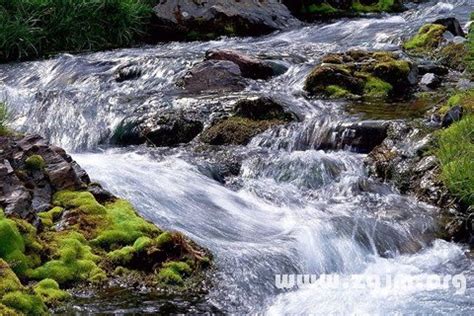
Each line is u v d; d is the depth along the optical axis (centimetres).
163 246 619
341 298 589
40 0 1534
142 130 983
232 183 823
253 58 1204
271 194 791
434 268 652
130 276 600
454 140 805
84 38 1545
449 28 1315
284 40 1494
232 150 897
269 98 984
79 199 669
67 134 1035
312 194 799
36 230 616
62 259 598
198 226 693
